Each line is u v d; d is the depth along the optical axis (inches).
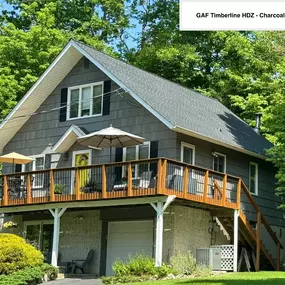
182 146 1002.7
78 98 1133.7
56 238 995.9
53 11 1684.3
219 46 1644.9
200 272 892.6
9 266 893.8
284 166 1096.2
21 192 1073.5
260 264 1086.4
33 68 1537.9
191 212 1010.7
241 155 1154.0
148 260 879.1
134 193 906.1
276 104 1181.7
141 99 1002.7
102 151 1083.3
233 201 1045.2
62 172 1047.6
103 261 1047.6
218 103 1330.0
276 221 1221.7
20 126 1205.1
